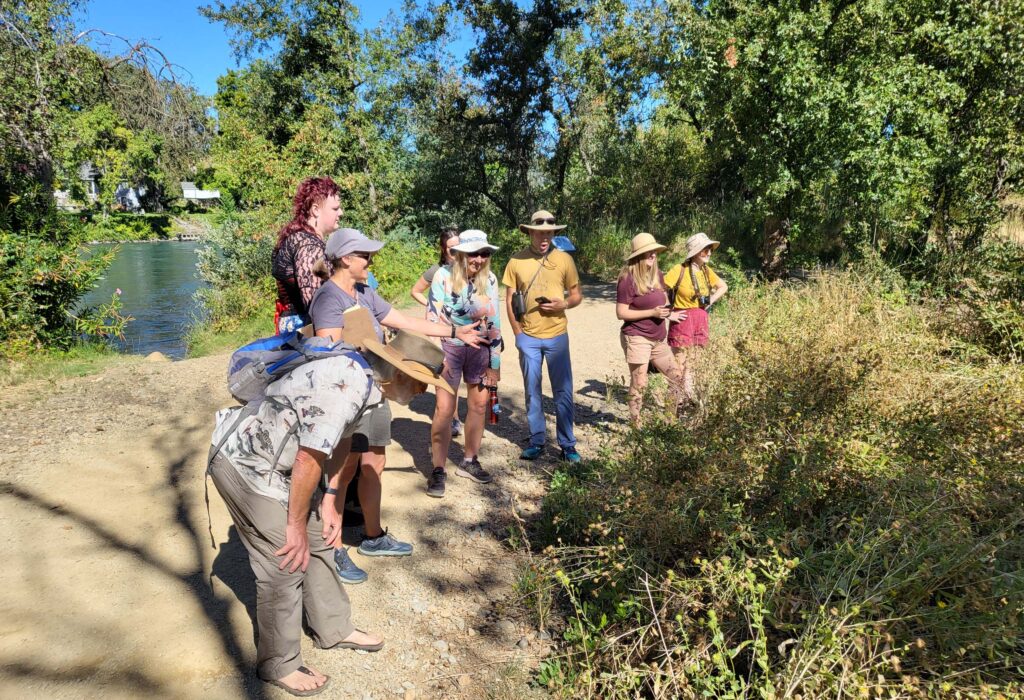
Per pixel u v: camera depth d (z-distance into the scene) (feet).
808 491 10.57
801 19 36.86
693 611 9.03
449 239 15.78
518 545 12.79
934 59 38.99
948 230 35.88
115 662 9.06
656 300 16.79
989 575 8.32
